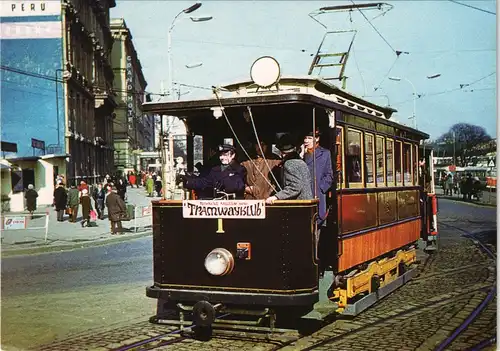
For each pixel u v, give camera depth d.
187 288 7.04
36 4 40.44
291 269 6.62
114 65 77.06
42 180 36.22
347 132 7.98
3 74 40.16
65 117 40.66
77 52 46.84
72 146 42.22
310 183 6.92
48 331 7.55
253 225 6.77
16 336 7.30
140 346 6.73
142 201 38.53
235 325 6.96
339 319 8.06
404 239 11.24
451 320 7.82
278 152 7.48
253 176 7.48
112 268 13.55
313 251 6.71
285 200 6.70
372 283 9.03
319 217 7.20
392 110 10.70
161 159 7.80
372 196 9.10
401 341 6.83
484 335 7.05
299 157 7.06
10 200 31.42
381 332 7.27
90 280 11.80
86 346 6.79
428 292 9.94
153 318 8.12
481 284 10.41
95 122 55.31
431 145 15.39
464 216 27.56
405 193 11.39
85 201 24.70
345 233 7.81
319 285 7.14
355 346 6.63
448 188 50.62
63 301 9.63
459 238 18.03
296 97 6.75
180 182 7.80
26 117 40.41
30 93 40.44
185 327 7.48
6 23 40.28
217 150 7.87
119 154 76.62
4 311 8.84
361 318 8.12
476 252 14.62
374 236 9.18
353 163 8.25
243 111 7.33
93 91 53.12
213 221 6.94
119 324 7.93
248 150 7.62
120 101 76.94
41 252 17.33
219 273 6.76
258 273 6.73
